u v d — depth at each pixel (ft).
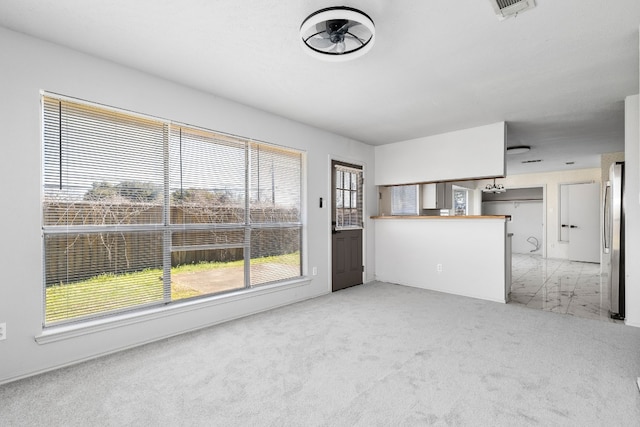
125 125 8.66
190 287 10.05
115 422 5.50
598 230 24.73
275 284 12.37
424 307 12.48
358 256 16.67
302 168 13.74
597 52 7.64
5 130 6.78
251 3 5.88
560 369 7.41
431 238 15.64
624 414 5.74
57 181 7.58
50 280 7.52
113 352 8.21
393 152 17.07
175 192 9.68
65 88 7.52
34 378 6.94
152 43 7.32
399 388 6.59
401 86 9.64
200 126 10.07
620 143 17.06
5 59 6.77
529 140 16.49
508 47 7.43
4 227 6.76
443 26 6.57
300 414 5.75
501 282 13.44
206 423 5.49
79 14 6.25
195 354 8.17
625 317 10.69
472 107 11.55
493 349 8.52
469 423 5.50
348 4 5.87
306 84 9.55
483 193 33.73
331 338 9.25
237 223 11.34
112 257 8.42
